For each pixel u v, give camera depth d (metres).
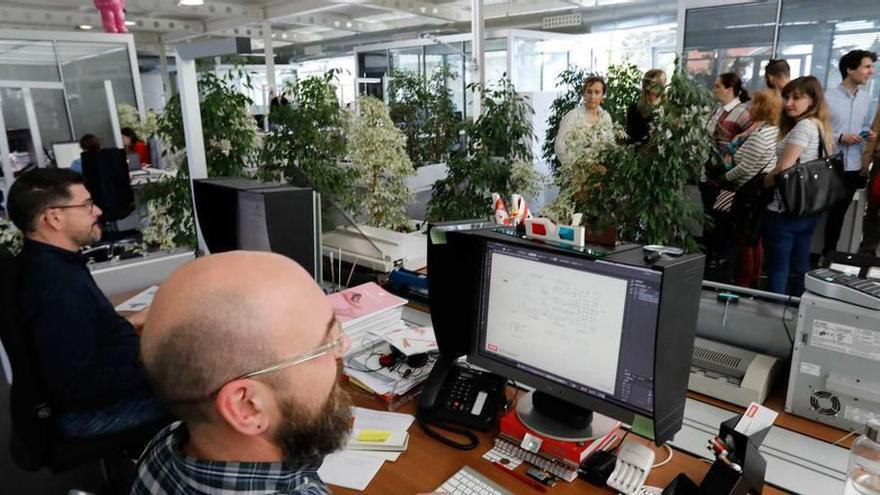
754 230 3.16
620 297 1.10
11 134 5.46
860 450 1.07
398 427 1.34
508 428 1.25
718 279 3.43
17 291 1.60
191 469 0.66
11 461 2.27
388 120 3.75
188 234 3.55
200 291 0.62
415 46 8.44
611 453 1.18
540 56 7.30
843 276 1.25
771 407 1.34
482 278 1.35
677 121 2.84
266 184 2.04
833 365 1.22
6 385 2.75
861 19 3.91
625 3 7.41
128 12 9.29
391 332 1.68
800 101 2.87
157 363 0.61
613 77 4.68
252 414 0.63
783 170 2.83
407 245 2.15
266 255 0.68
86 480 2.16
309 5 8.75
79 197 1.77
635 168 2.86
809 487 1.09
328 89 3.99
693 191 3.76
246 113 3.64
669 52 7.95
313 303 0.67
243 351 0.61
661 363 1.04
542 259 1.22
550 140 5.14
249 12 9.29
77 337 1.64
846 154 3.50
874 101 3.93
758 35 4.33
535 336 1.26
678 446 1.23
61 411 1.71
